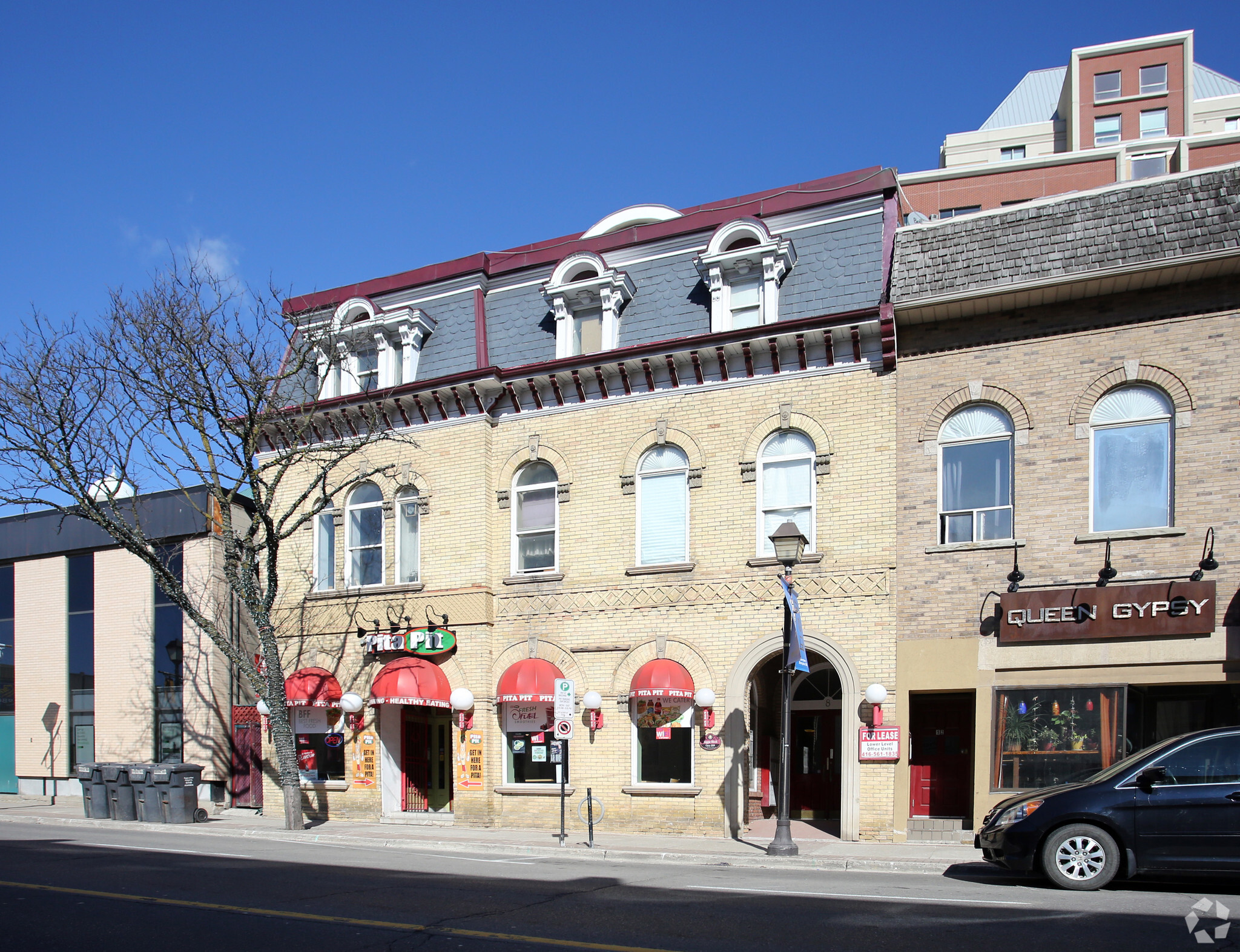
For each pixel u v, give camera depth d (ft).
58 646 90.58
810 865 47.42
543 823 64.59
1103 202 55.31
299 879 40.68
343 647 72.95
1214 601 49.70
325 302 78.48
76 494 67.31
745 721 59.93
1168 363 52.75
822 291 62.03
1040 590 53.36
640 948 27.37
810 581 59.11
